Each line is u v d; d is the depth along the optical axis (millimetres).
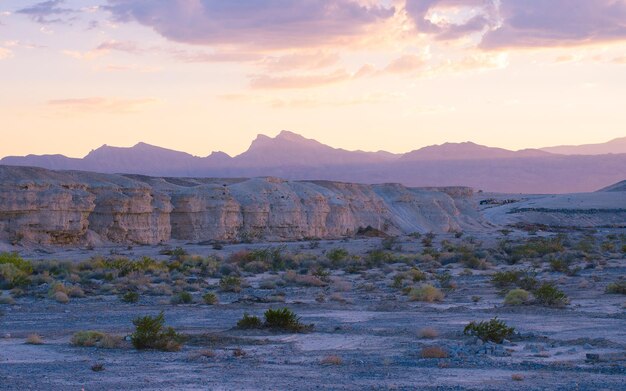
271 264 66750
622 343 24156
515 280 47562
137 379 18281
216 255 74438
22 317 33312
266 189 116000
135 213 93750
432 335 25812
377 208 142500
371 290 45719
